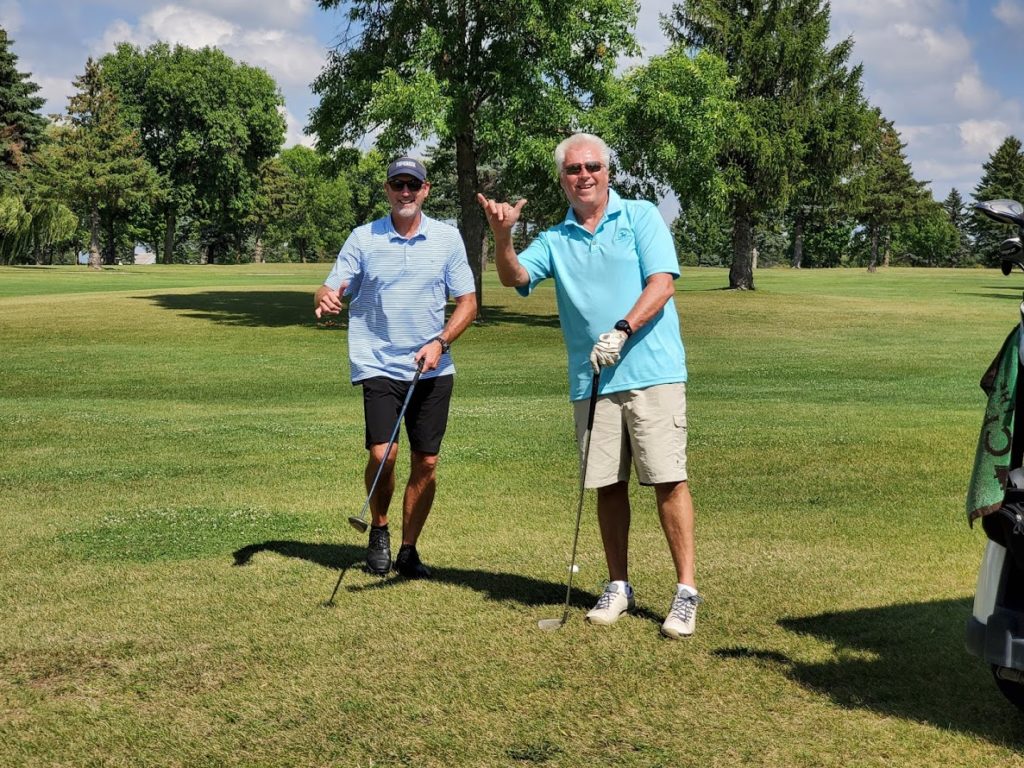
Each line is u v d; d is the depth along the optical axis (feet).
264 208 297.74
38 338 79.25
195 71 246.06
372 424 17.56
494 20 92.27
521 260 15.52
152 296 117.70
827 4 142.61
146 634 14.49
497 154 93.35
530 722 11.45
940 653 13.57
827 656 13.46
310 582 17.08
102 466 28.73
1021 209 11.57
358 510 22.89
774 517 21.85
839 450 30.32
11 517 22.15
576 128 93.09
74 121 225.56
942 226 338.75
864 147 147.84
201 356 69.36
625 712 11.69
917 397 46.62
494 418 38.70
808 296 139.13
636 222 15.11
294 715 11.72
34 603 15.97
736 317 108.68
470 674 12.88
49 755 10.76
